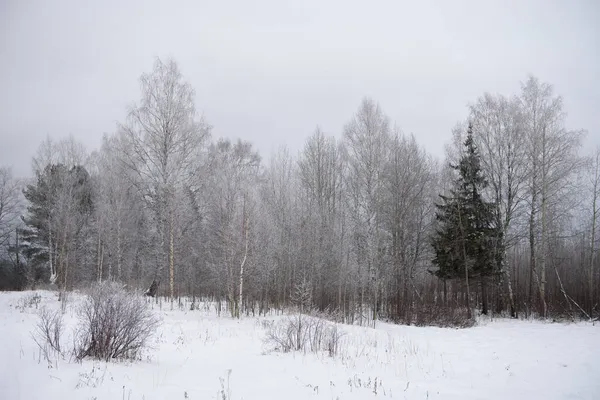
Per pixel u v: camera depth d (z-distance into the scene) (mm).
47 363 8039
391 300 27656
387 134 31797
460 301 31719
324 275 27719
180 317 19828
